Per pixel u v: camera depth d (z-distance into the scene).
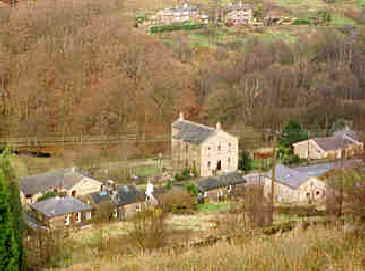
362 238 20.50
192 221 39.72
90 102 81.44
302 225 26.97
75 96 84.88
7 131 77.19
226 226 33.03
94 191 52.47
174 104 83.94
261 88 83.06
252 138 72.62
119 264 23.00
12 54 94.75
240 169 64.38
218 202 49.94
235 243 24.42
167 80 88.25
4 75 89.06
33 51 95.19
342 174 32.66
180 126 67.75
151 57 96.31
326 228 23.78
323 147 65.56
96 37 100.31
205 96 86.75
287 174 50.31
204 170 62.53
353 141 66.31
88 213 45.28
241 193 49.69
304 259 18.34
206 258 20.42
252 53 99.69
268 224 31.22
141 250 26.73
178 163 66.50
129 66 92.50
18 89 85.50
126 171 61.00
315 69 92.69
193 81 91.12
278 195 49.53
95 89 85.62
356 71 92.00
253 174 58.06
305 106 79.62
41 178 53.06
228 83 88.00
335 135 69.75
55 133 76.31
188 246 26.14
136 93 84.75
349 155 61.59
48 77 88.56
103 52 95.75
